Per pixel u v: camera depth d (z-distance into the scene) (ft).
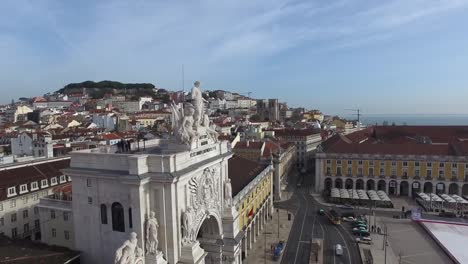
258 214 212.64
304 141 454.81
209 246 127.24
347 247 193.88
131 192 87.35
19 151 304.50
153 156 90.22
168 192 90.02
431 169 301.63
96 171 93.04
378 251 188.14
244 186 182.39
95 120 581.94
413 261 175.73
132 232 85.25
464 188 298.76
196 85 112.16
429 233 211.00
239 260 139.23
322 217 249.34
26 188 175.32
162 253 91.76
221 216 128.47
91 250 96.58
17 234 168.86
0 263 85.05
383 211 263.90
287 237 209.87
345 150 323.57
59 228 139.74
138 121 618.03
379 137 442.91
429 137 415.03
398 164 309.63
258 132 392.68
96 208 94.68
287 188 339.98
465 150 299.58
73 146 287.48
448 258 178.91
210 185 115.75
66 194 145.89
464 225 223.10
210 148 116.37
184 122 101.81
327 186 330.95
